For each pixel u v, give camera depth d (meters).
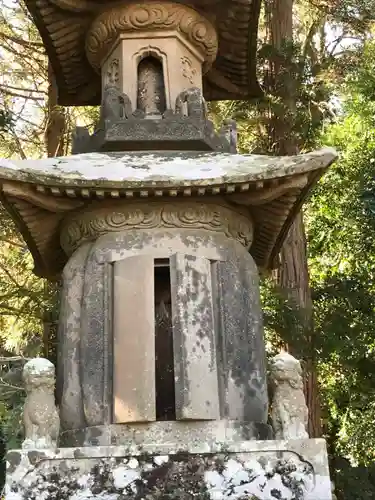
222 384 5.82
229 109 12.73
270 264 7.80
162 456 5.27
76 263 6.34
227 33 7.98
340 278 13.07
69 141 14.30
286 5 13.52
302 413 5.54
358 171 13.02
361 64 13.87
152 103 7.49
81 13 7.57
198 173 5.99
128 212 6.19
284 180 6.00
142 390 5.62
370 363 12.11
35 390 5.43
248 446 5.31
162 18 7.43
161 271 6.38
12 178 5.73
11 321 14.07
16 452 5.20
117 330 5.85
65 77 8.51
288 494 5.20
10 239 13.59
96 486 5.18
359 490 11.28
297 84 12.52
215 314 6.03
